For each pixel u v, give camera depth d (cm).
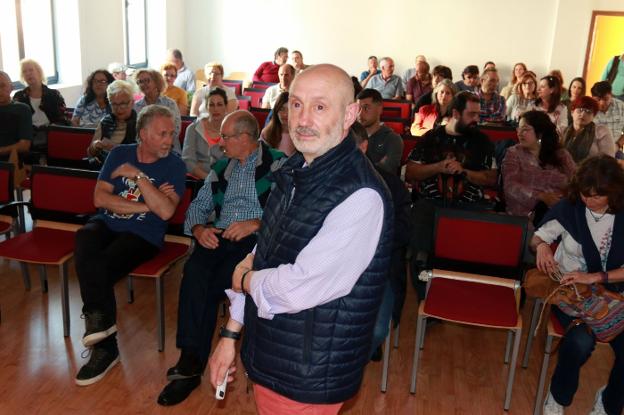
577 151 426
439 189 325
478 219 274
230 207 271
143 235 277
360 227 128
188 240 302
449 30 955
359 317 137
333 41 988
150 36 927
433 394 262
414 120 555
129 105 388
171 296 341
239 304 153
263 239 145
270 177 150
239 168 272
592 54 932
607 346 313
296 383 139
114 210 274
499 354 299
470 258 277
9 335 289
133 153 285
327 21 982
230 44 1010
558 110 537
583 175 228
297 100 130
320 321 135
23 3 634
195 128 399
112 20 767
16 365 265
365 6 969
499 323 242
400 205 245
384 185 135
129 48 859
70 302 325
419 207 328
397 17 964
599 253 231
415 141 427
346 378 141
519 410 254
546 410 240
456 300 258
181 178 287
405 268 264
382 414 247
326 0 975
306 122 129
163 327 281
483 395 263
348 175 130
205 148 397
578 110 424
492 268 275
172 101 467
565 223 240
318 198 131
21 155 424
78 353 277
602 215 233
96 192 279
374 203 129
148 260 282
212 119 395
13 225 323
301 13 984
